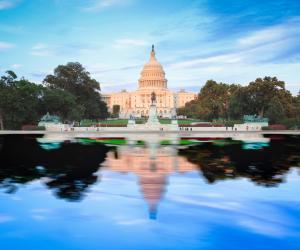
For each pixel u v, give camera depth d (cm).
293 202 2480
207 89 16050
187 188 2870
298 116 11538
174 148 5156
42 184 2980
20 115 10662
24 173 3406
